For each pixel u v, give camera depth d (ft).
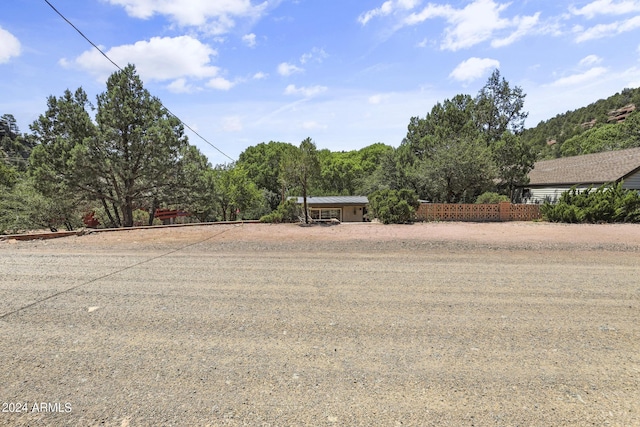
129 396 7.46
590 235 33.63
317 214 91.97
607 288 15.76
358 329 11.13
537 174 81.00
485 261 21.98
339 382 8.05
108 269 19.69
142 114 56.13
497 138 94.27
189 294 14.90
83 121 51.93
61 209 60.49
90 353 9.46
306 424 6.54
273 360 9.11
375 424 6.54
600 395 7.48
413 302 13.82
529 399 7.35
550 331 10.91
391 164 84.64
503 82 97.35
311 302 13.82
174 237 33.24
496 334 10.71
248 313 12.60
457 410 6.97
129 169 53.62
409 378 8.21
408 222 49.01
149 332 10.89
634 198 45.42
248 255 24.07
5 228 57.06
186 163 62.23
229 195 102.53
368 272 19.03
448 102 85.46
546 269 19.69
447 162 63.00
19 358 9.17
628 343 10.05
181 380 8.11
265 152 158.71
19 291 15.33
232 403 7.22
